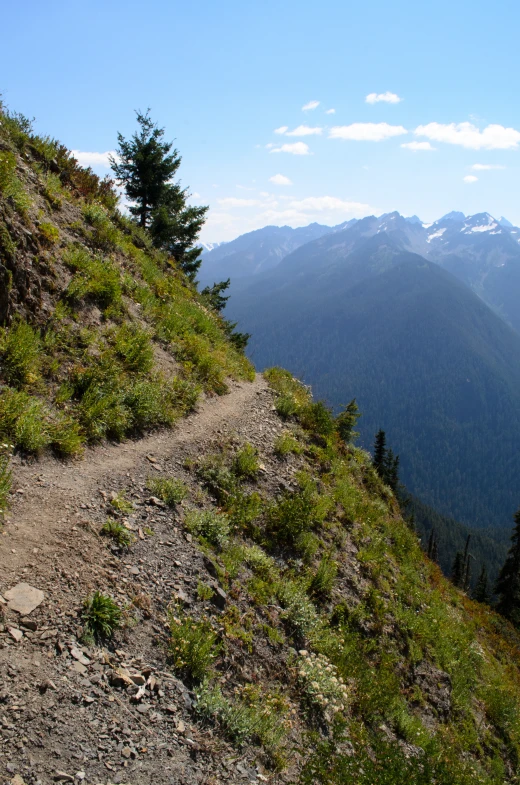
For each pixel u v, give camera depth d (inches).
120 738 170.2
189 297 776.3
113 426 366.9
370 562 467.8
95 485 300.7
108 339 444.8
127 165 1002.1
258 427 527.8
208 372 577.0
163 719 188.7
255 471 440.8
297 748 221.8
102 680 187.2
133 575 249.1
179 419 449.4
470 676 473.1
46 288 410.9
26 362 333.7
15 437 288.5
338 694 284.7
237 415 532.1
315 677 277.9
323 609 364.8
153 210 1028.5
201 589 266.7
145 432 401.4
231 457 435.2
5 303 346.9
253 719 219.5
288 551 387.2
